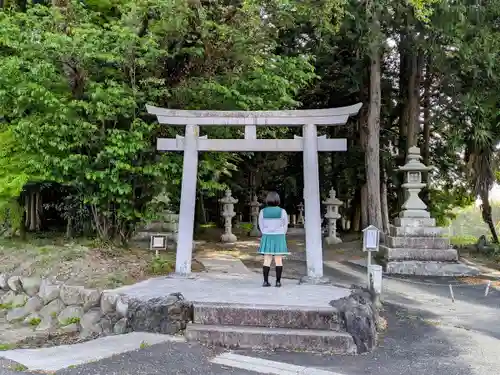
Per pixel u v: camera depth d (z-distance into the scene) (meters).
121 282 7.00
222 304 5.37
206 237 17.83
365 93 16.23
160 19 8.55
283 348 4.85
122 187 8.29
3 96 7.95
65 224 13.05
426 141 17.09
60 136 8.00
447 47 13.30
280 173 21.56
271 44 10.12
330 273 10.35
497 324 6.23
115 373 3.78
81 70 8.27
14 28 7.85
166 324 5.18
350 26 13.09
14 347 5.47
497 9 12.57
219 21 9.04
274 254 6.86
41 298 7.05
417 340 5.38
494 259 13.00
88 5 9.51
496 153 15.25
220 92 8.95
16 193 8.23
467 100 13.54
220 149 7.89
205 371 4.05
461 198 18.77
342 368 4.28
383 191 16.56
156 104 8.98
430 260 10.64
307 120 7.73
